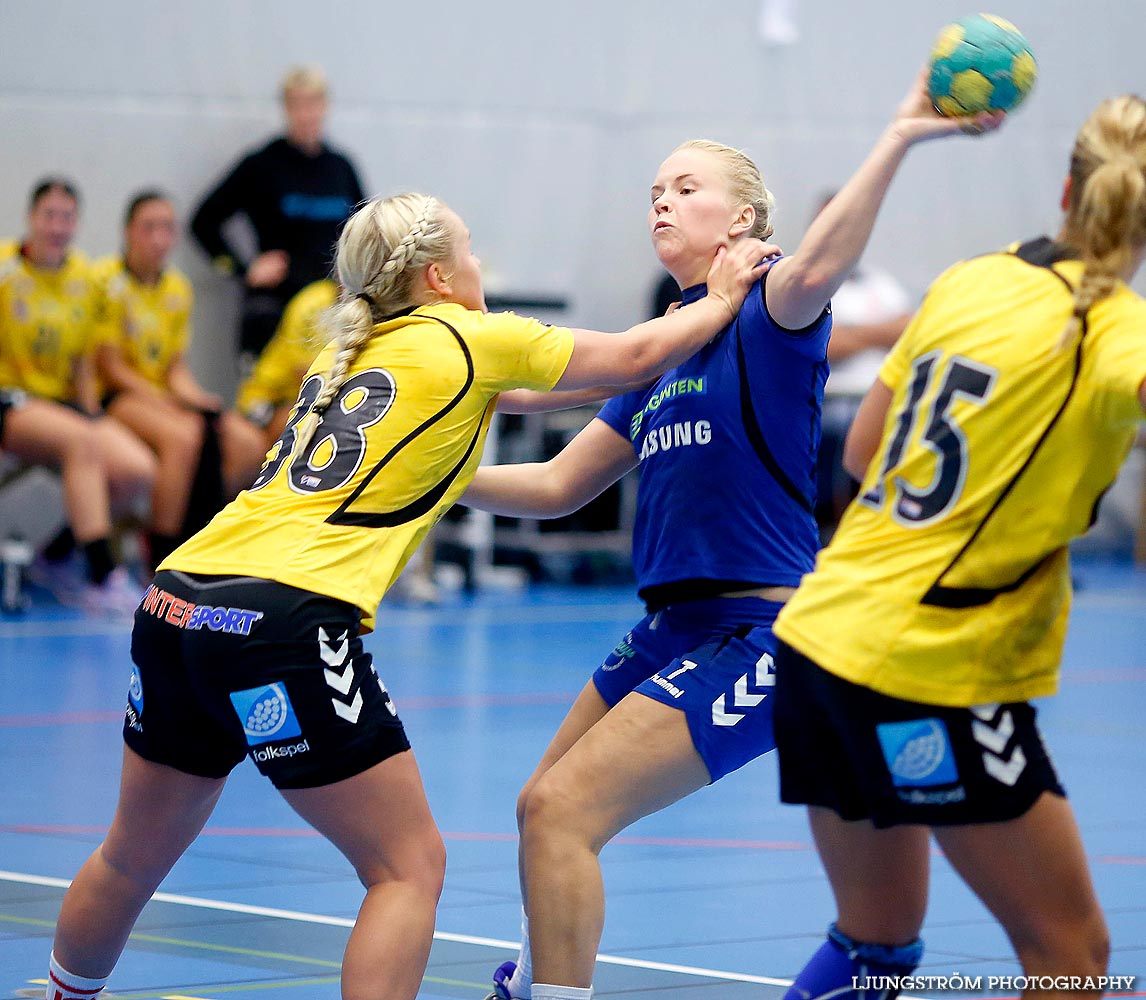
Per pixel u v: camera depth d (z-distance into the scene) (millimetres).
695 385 9883
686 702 9227
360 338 9180
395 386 8906
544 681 24078
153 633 8812
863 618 7531
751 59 39000
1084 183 7562
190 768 9008
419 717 21031
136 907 9320
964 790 7316
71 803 16078
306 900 12711
